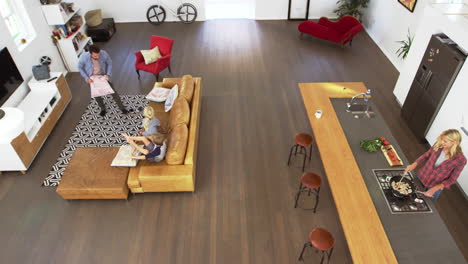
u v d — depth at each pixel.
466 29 4.55
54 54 7.18
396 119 6.15
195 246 4.19
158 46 7.27
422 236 3.25
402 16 7.43
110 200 4.76
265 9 9.75
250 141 5.70
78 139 5.77
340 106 5.00
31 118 5.37
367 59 8.07
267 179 5.03
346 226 3.37
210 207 4.64
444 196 4.68
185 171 4.52
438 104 5.01
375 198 3.62
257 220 4.48
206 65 7.82
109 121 6.17
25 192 4.87
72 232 4.38
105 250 4.17
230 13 10.28
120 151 4.82
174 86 5.74
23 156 4.96
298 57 8.12
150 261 4.05
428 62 5.25
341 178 3.87
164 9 9.62
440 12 5.10
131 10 9.67
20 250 4.18
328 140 4.39
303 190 4.82
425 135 5.46
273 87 7.05
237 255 4.09
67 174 4.67
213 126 6.02
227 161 5.32
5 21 5.77
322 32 8.35
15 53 5.85
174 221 4.48
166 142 4.91
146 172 4.53
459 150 3.33
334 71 7.60
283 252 4.11
